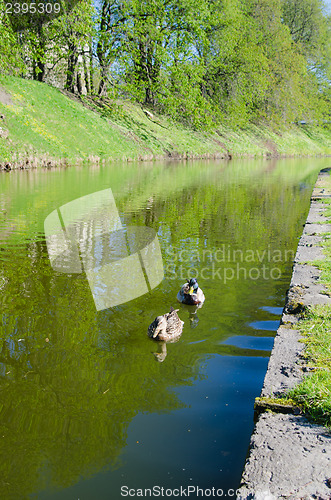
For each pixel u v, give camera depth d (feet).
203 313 18.60
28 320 17.19
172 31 127.95
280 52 185.47
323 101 228.84
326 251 24.14
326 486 7.54
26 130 79.15
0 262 24.94
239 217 41.27
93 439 10.07
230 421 10.69
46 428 10.46
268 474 7.94
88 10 100.37
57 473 9.05
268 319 17.80
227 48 148.25
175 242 31.04
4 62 85.87
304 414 9.82
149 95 147.74
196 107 134.21
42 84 103.14
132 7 113.19
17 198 46.01
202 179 75.72
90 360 14.03
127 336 16.03
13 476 8.97
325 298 16.83
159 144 123.03
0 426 10.52
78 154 87.10
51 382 12.58
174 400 11.66
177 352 14.76
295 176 88.69
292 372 11.51
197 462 9.25
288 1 217.56
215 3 145.69
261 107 187.21
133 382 12.66
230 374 13.16
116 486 8.62
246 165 121.39
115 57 117.08
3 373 13.05
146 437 10.10
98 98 123.44
